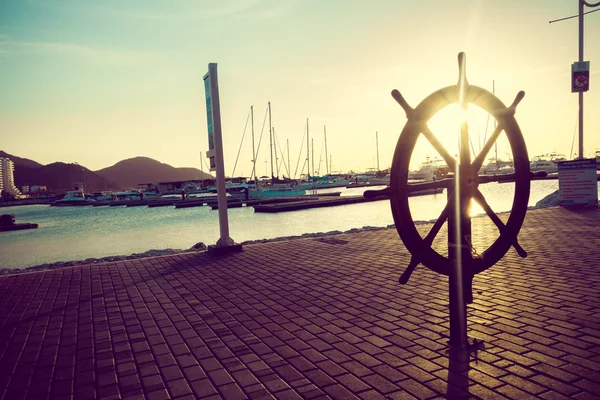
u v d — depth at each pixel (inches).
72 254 773.9
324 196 1989.4
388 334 151.9
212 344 153.4
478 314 165.6
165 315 192.1
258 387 118.6
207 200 2096.5
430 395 108.1
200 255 353.7
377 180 3629.4
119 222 1446.9
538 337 140.2
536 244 301.6
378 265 270.1
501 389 108.8
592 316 156.4
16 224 1430.9
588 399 101.9
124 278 277.6
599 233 329.1
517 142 136.3
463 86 132.3
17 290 257.1
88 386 126.4
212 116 346.6
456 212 135.3
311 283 233.8
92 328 179.6
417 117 130.5
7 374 137.3
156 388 122.3
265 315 183.0
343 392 112.7
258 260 313.0
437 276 236.5
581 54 565.3
